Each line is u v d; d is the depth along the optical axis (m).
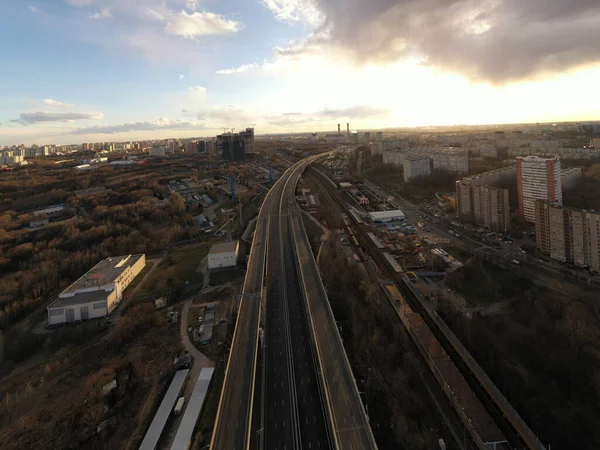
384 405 102.88
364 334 131.25
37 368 132.50
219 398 106.19
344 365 110.00
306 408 100.81
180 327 145.12
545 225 180.62
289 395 105.56
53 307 155.88
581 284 150.00
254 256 197.88
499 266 173.75
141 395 111.25
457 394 99.62
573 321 123.38
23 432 102.94
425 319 139.25
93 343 141.75
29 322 160.50
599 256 156.12
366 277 172.75
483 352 119.25
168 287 178.62
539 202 183.12
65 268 199.75
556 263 172.00
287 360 119.44
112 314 159.62
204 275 190.12
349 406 94.69
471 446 89.12
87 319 157.50
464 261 187.25
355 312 143.38
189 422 97.06
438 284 167.38
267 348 125.56
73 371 127.75
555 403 100.00
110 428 100.75
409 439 92.44
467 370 113.88
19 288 181.75
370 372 114.50
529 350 117.94
